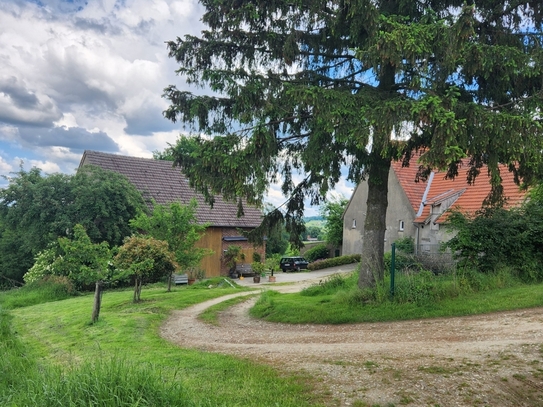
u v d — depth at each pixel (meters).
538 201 13.60
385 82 10.02
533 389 5.03
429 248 20.47
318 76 10.55
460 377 5.43
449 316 9.69
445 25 8.09
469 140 8.28
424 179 12.41
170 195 31.31
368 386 5.29
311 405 4.73
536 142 7.83
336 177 11.05
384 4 9.74
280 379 5.67
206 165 9.34
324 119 8.48
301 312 11.61
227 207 33.44
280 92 9.49
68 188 25.84
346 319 10.40
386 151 8.38
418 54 8.07
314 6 9.01
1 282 27.97
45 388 4.21
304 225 12.77
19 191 25.06
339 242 40.53
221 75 9.38
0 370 5.88
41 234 24.86
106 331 10.45
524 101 8.66
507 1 9.22
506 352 6.36
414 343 7.61
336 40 10.32
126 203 26.42
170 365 6.58
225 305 15.18
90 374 4.39
